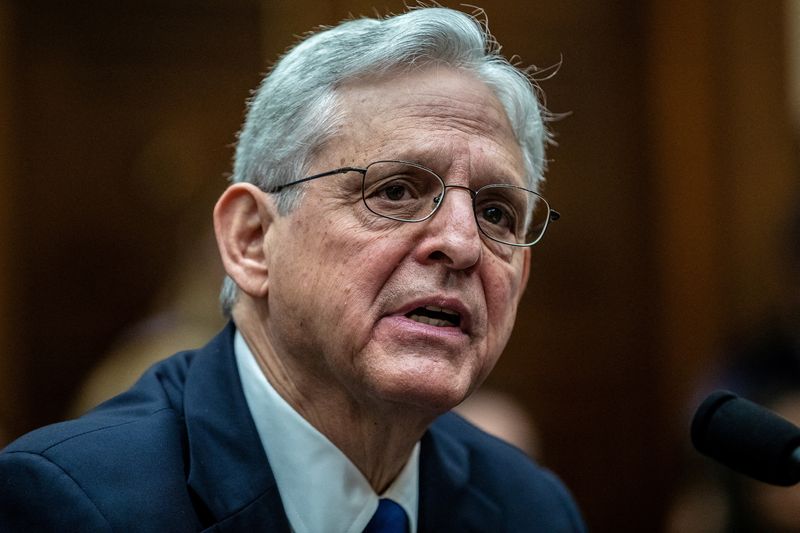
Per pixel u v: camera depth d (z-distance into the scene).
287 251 2.37
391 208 2.31
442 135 2.33
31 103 6.46
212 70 6.69
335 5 6.64
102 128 6.57
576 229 7.27
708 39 7.23
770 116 7.16
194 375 2.54
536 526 2.85
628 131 7.34
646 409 7.30
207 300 4.50
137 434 2.34
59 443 2.25
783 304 5.11
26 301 6.45
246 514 2.31
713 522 4.39
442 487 2.71
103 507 2.16
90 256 6.52
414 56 2.37
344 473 2.44
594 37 7.29
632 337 7.32
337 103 2.37
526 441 4.51
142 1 6.63
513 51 7.13
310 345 2.35
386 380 2.23
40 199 6.47
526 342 7.21
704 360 7.17
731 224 7.19
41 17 6.48
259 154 2.48
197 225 5.45
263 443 2.46
